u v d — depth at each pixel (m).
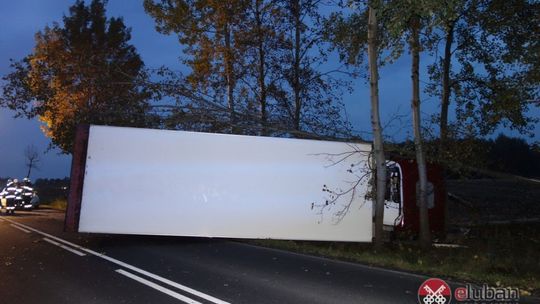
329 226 13.47
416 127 13.59
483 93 16.80
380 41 10.77
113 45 28.02
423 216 13.59
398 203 14.92
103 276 9.01
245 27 19.95
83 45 26.03
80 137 12.78
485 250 12.49
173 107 15.70
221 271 9.49
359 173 13.70
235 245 13.11
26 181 28.23
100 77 17.16
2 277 8.93
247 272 9.40
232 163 13.23
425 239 13.52
